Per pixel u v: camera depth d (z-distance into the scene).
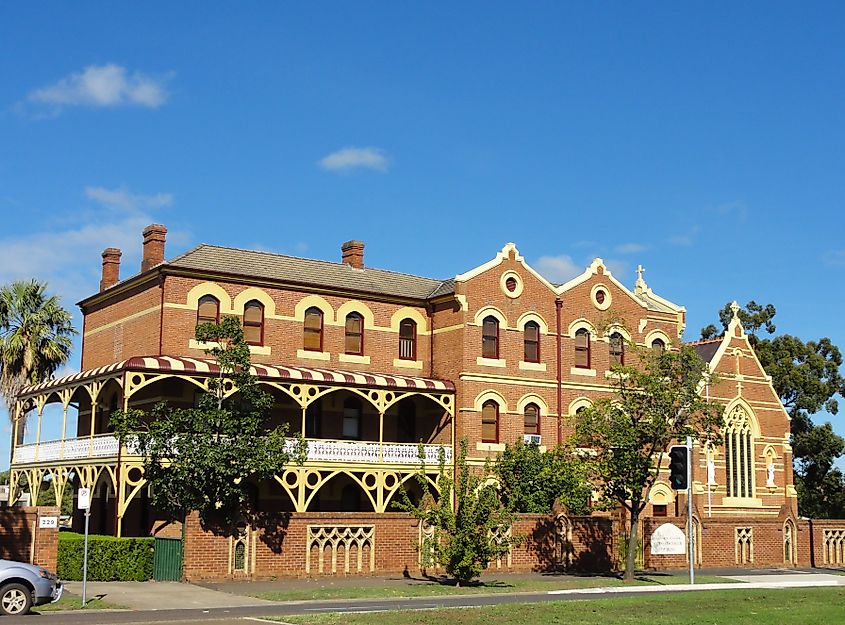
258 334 41.38
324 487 42.34
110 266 46.53
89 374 38.12
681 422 35.28
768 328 73.06
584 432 35.38
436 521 32.00
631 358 47.53
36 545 30.06
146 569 31.52
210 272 40.22
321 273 44.38
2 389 47.28
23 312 48.00
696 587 32.47
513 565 37.19
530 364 44.69
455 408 43.00
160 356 37.88
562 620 21.31
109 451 36.41
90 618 21.75
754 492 50.16
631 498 35.38
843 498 65.56
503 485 39.97
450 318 44.06
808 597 27.94
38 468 42.31
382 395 40.88
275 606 25.38
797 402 66.81
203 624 20.36
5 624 20.27
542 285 45.72
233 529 31.95
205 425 31.70
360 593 28.52
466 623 20.64
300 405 39.41
